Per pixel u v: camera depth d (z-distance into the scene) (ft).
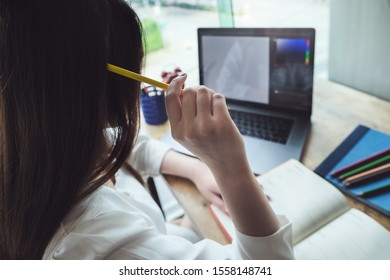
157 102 2.69
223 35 2.47
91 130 1.12
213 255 1.38
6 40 0.97
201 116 1.25
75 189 1.17
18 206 1.17
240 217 1.42
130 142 1.37
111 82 1.18
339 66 3.03
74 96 1.04
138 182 2.11
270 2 3.32
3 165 1.12
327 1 2.99
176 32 3.71
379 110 2.54
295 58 2.30
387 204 1.73
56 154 1.10
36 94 1.02
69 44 0.98
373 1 2.45
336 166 2.04
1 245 1.26
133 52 1.22
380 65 2.65
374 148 2.12
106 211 1.30
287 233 1.45
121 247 1.23
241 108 2.70
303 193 1.83
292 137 2.32
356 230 1.62
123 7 1.14
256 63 2.47
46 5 0.94
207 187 1.94
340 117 2.50
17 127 1.06
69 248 1.19
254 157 2.20
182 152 2.39
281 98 2.51
